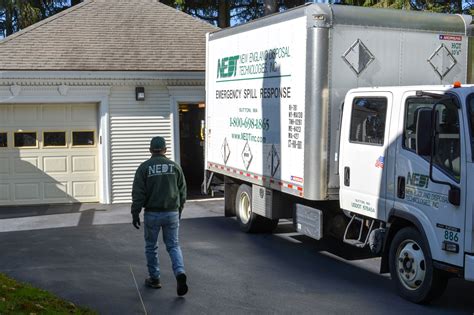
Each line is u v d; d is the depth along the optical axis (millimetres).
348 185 8297
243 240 10797
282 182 9484
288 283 8023
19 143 15125
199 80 15664
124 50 15711
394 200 7375
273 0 20094
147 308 6926
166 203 7371
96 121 15484
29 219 13258
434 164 6707
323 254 9734
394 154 7363
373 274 8523
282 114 9438
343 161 8391
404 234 7254
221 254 9703
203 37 16625
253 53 10438
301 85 8812
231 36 11375
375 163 7715
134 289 7684
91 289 7688
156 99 15547
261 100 10156
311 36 8523
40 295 7043
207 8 25219
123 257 9531
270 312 6816
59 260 9328
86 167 15500
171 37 16391
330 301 7230
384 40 8742
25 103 14945
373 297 7395
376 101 7750
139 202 7336
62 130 15320
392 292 7605
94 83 15094
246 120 10773
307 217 9219
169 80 15492
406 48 8875
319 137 8547
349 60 8586
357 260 9352
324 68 8484
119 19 16625
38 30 15688
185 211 14117
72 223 12734
